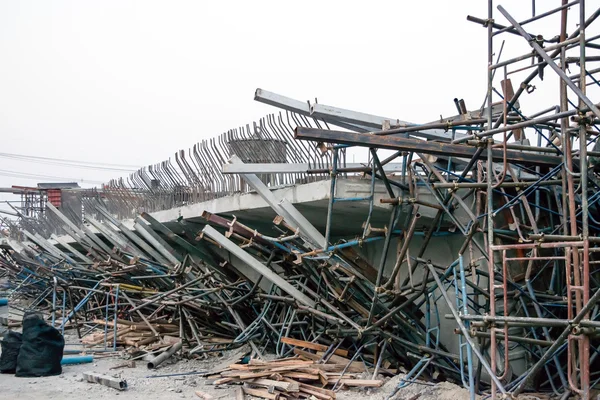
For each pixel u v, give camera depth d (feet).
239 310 42.50
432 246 33.83
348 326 34.24
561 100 21.21
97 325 50.78
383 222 34.37
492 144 22.06
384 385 29.50
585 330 18.24
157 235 44.39
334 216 34.12
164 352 37.86
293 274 37.22
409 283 33.88
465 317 21.09
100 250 55.01
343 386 29.40
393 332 32.19
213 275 42.65
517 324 20.11
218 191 39.73
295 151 32.60
